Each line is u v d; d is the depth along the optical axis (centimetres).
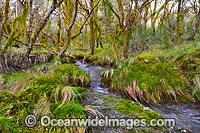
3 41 465
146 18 607
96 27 647
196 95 228
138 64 328
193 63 281
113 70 334
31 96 204
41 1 681
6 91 219
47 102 196
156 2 616
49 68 413
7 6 383
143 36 460
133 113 188
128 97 260
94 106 208
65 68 383
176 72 276
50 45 862
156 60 337
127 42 461
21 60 425
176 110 204
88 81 333
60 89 235
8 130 133
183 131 152
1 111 159
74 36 491
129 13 456
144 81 265
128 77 286
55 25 1045
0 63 357
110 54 616
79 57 657
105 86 327
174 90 247
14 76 320
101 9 545
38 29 377
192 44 353
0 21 439
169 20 446
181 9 580
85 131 154
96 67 535
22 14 376
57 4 346
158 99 238
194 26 446
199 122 170
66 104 194
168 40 410
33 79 270
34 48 641
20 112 168
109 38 661
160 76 271
